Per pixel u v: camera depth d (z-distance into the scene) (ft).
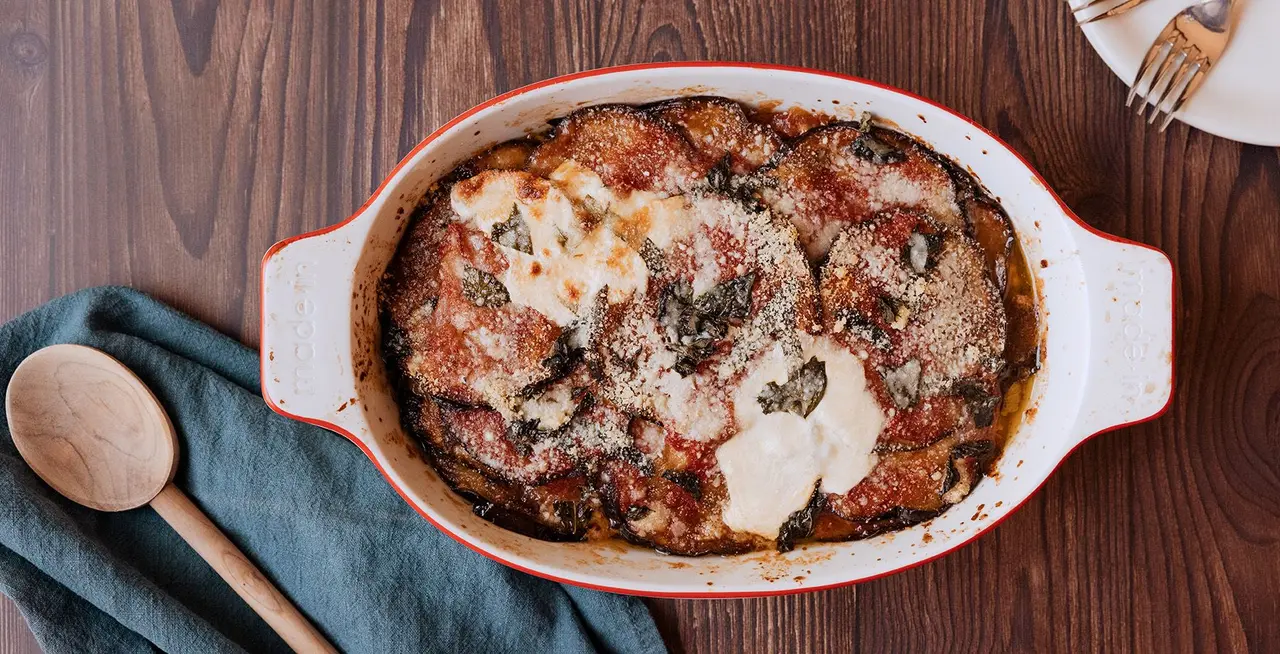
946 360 1.83
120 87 2.01
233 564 1.94
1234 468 1.98
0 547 1.93
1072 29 1.97
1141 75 1.88
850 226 1.82
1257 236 1.97
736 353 1.81
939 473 1.84
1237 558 1.99
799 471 1.82
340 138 1.99
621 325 1.80
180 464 1.98
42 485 1.96
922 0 1.97
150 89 2.01
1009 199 1.82
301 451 1.96
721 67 1.73
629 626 1.98
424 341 1.83
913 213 1.83
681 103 1.82
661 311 1.80
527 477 1.84
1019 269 1.86
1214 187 1.98
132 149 2.01
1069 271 1.77
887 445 1.83
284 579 1.97
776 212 1.81
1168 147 1.98
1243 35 1.91
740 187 1.81
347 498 1.96
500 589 1.96
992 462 1.86
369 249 1.76
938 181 1.83
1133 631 1.99
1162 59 1.89
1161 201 1.98
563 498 1.86
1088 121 1.97
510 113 1.77
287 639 1.94
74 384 1.95
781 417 1.81
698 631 2.01
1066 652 2.00
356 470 1.97
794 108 1.82
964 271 1.84
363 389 1.77
